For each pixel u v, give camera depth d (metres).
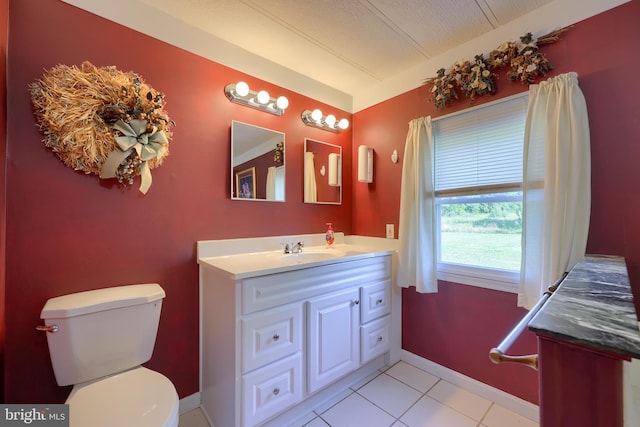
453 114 1.93
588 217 1.35
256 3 1.52
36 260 1.25
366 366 2.00
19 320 1.22
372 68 2.20
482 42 1.80
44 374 1.27
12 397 1.21
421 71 2.13
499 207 1.78
